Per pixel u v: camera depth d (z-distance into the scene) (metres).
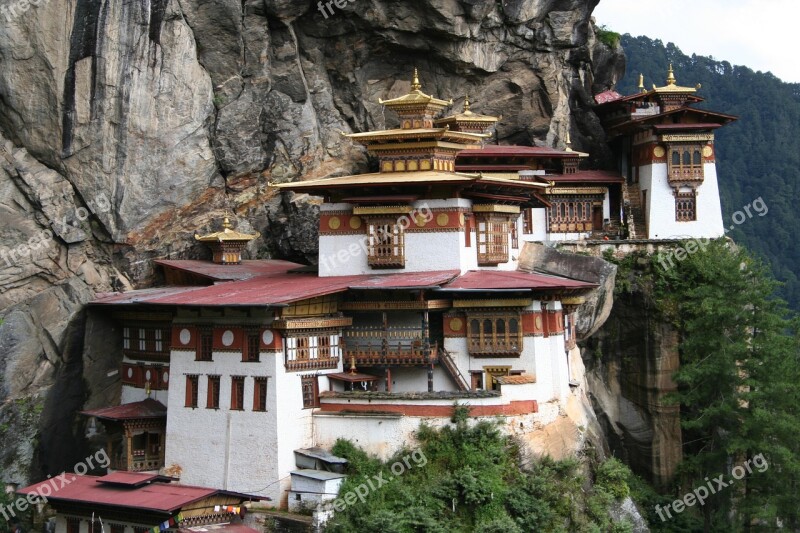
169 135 68.44
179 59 68.12
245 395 60.19
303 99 74.56
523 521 56.50
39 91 64.19
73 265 67.19
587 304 71.12
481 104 82.88
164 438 65.38
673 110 82.31
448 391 61.66
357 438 59.84
